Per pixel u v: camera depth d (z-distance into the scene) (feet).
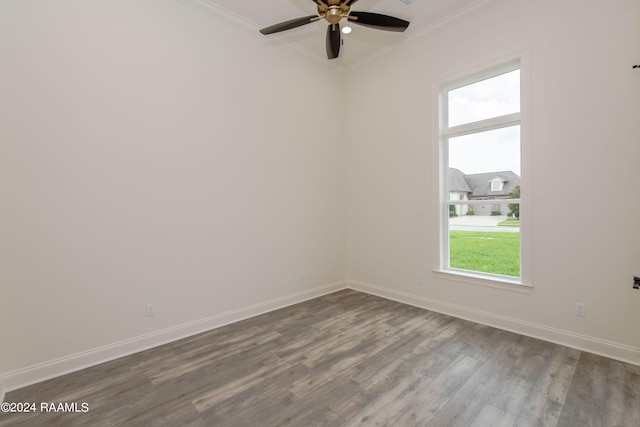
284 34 11.59
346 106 14.67
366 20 7.97
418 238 12.05
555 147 8.63
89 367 7.80
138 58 8.65
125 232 8.48
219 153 10.36
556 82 8.56
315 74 13.41
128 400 6.48
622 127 7.63
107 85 8.13
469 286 10.62
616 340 7.82
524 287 9.29
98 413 6.10
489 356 8.07
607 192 7.88
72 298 7.68
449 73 10.88
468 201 10.95
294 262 12.66
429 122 11.53
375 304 12.42
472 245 10.90
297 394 6.60
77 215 7.73
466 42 10.40
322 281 13.78
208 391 6.75
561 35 8.45
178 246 9.47
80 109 7.73
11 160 6.89
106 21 8.11
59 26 7.43
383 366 7.66
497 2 9.57
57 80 7.41
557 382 6.85
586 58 8.09
